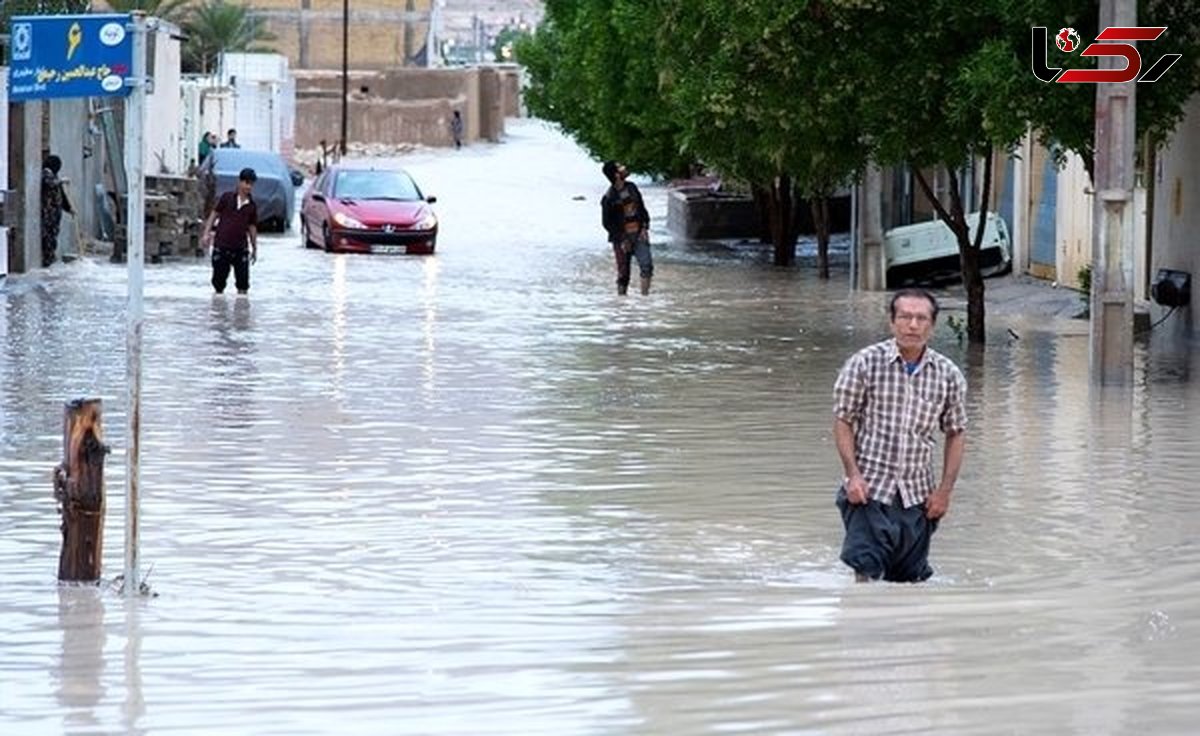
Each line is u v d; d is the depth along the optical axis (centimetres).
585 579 2500
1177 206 5809
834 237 11388
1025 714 1862
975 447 3641
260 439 3666
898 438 2453
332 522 2881
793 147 5522
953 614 2281
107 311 6219
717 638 2167
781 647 2123
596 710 1886
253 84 17362
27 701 1931
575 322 6219
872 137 5444
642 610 2311
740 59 5341
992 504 3053
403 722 1852
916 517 2462
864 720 1848
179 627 2230
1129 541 2759
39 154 7438
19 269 7250
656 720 1853
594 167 19075
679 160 11112
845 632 2192
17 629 2217
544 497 3103
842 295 7444
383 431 3791
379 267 8612
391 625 2239
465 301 6938
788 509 3012
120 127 9406
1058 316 6575
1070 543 2748
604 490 3169
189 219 8800
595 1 10862
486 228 11712
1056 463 3453
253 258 6988
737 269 8950
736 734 1811
